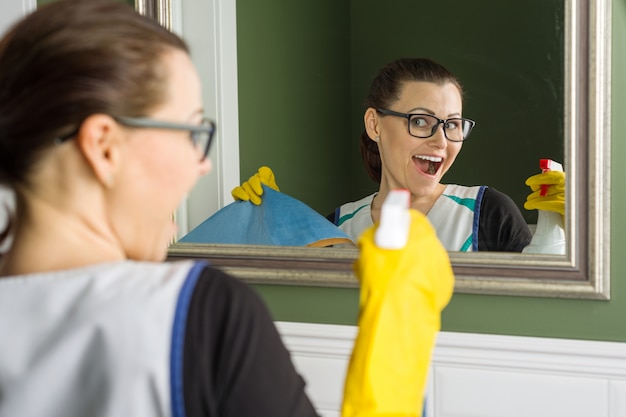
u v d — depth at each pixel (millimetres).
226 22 1460
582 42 1262
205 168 746
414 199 1377
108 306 614
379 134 1384
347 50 1392
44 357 609
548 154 1296
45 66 622
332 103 1409
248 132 1468
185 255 1512
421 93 1352
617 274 1310
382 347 679
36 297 636
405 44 1354
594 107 1255
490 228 1340
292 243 1451
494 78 1313
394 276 689
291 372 654
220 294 636
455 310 1392
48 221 667
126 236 694
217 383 614
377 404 671
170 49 676
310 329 1450
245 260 1478
